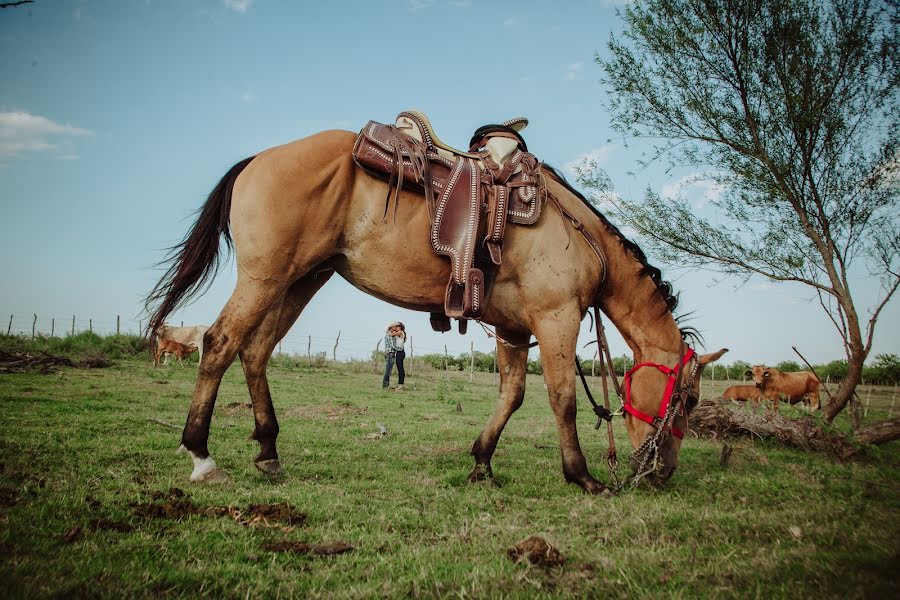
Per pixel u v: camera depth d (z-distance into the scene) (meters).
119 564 2.34
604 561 2.58
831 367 25.31
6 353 13.45
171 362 17.34
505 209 4.06
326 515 3.29
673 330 4.64
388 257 4.16
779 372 13.82
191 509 3.19
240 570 2.38
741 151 7.30
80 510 3.04
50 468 3.98
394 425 7.96
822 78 6.78
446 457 5.57
